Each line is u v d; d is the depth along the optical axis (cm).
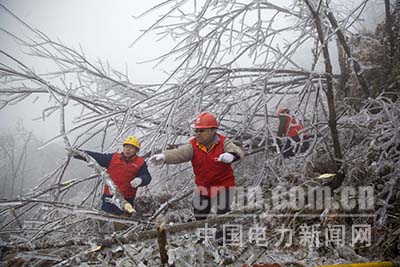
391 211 420
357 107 626
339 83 662
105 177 462
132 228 439
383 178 436
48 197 619
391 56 627
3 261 344
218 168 433
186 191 610
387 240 381
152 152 615
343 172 466
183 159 434
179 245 359
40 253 358
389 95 602
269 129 566
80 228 544
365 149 498
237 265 350
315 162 504
